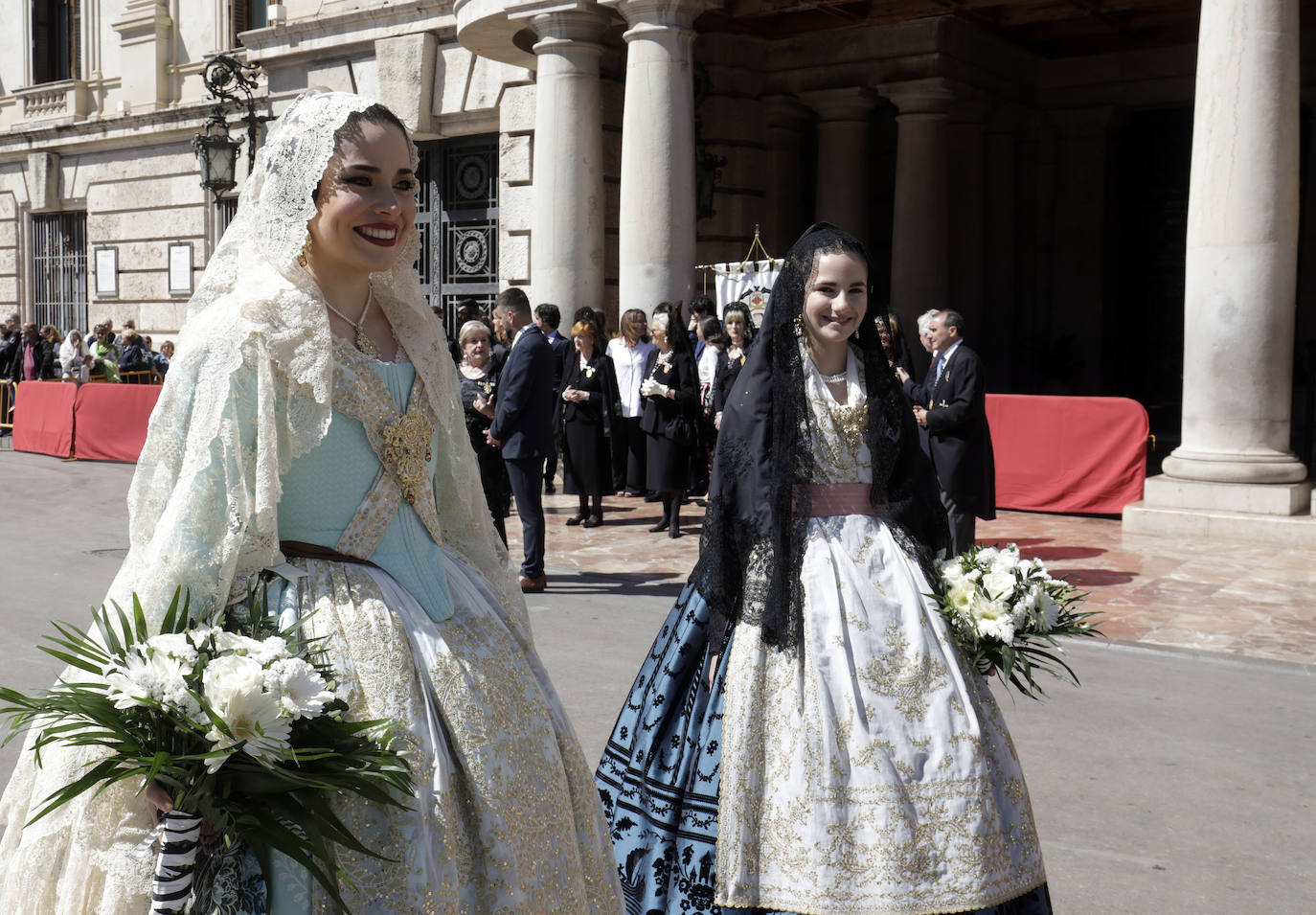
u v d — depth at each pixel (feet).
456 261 54.03
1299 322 59.41
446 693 6.73
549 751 7.11
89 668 5.95
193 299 6.96
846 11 47.39
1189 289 31.40
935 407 23.54
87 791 6.42
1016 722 16.28
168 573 6.40
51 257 81.66
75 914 6.47
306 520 6.90
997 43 53.31
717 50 50.65
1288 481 30.58
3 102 82.17
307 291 6.89
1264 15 29.66
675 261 39.11
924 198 49.26
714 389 32.30
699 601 10.05
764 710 9.23
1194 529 30.58
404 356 7.41
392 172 7.02
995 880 8.73
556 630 21.18
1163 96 55.67
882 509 9.99
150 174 73.87
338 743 5.90
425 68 52.54
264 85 66.54
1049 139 58.80
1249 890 11.41
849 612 9.35
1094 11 47.80
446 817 6.41
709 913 9.29
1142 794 13.75
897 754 8.93
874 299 10.11
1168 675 18.53
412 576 7.13
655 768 9.86
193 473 6.41
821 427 9.80
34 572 26.23
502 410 24.31
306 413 6.73
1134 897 11.25
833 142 51.31
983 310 55.42
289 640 6.39
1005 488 35.17
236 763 5.68
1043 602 9.66
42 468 46.29
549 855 6.82
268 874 6.01
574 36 41.32
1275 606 22.97
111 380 59.98
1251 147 30.07
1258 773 14.44
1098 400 33.68
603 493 33.27
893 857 8.63
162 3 73.00
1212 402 31.22
